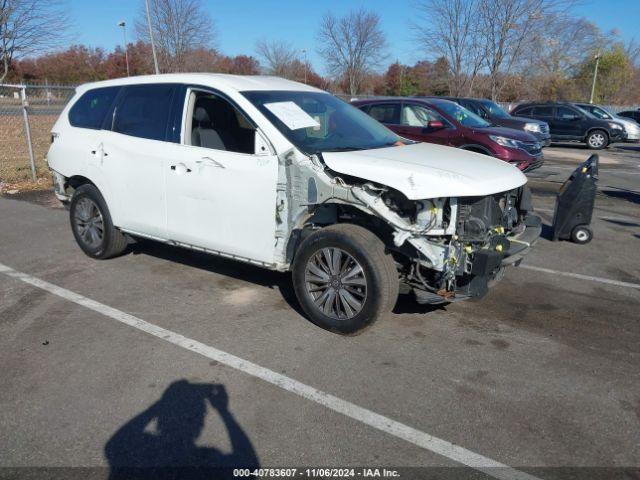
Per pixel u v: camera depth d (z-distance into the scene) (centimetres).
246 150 526
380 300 399
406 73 4203
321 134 468
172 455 296
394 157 431
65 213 844
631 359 404
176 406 338
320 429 318
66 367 382
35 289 524
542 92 3272
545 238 742
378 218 408
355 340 425
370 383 365
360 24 3422
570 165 1535
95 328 443
